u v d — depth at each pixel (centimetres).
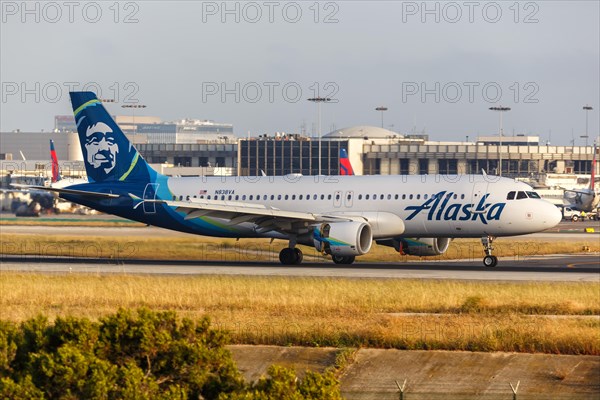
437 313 14512
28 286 17375
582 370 10900
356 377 11031
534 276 19300
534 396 10338
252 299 15675
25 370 8094
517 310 14488
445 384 10769
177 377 8481
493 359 11288
